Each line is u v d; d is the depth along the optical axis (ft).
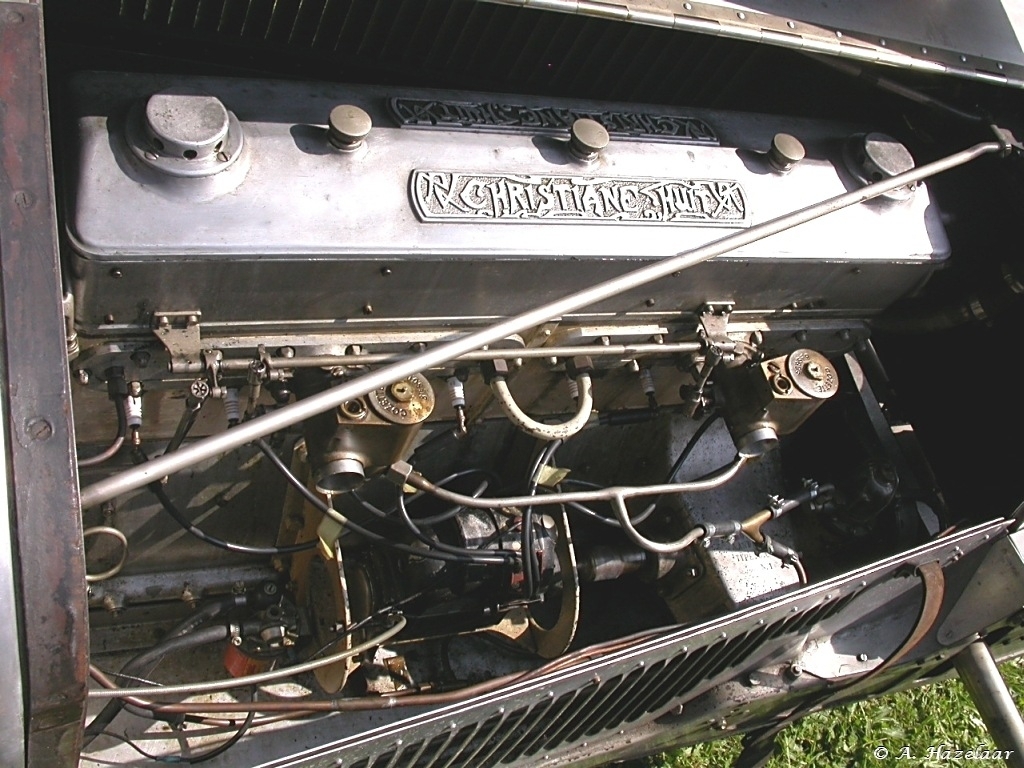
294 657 8.04
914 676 9.41
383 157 6.83
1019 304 9.00
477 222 6.86
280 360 6.59
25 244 4.90
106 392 6.63
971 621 8.95
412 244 6.61
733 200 7.77
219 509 7.79
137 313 6.28
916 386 9.98
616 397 8.57
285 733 7.73
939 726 10.66
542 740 7.31
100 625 7.94
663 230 7.42
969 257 9.29
